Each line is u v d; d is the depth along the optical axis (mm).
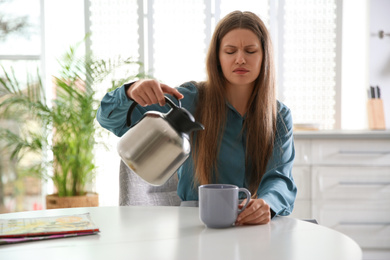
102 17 3506
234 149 1571
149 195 1783
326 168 2938
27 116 3584
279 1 3455
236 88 1588
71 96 3166
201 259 882
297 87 3502
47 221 1168
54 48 3674
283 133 1594
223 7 3488
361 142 2930
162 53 3516
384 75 3445
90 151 3254
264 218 1177
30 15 3734
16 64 3719
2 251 940
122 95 1232
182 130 1083
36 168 3570
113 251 937
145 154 1066
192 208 1396
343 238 1033
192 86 1651
